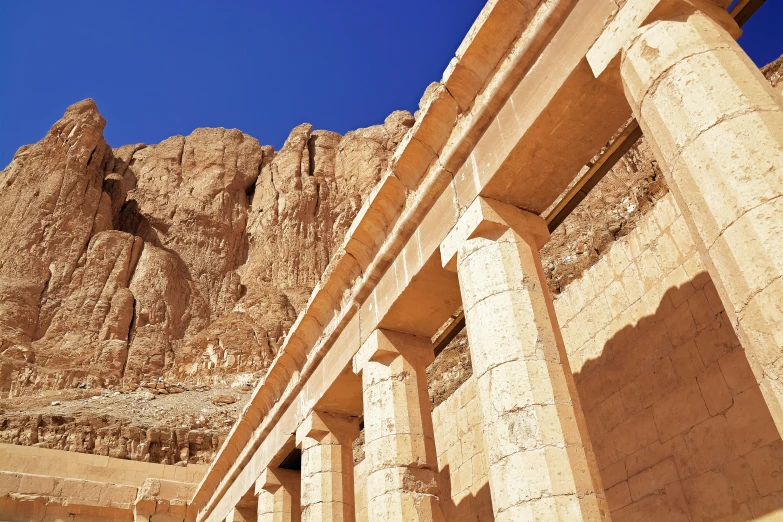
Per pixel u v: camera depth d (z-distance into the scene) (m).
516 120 7.26
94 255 44.66
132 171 60.44
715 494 7.27
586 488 5.81
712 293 7.80
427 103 8.41
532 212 7.93
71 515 17.08
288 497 12.96
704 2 5.66
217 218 56.81
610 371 9.20
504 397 6.43
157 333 41.62
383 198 9.34
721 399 7.42
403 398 8.94
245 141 66.56
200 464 21.86
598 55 6.17
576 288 10.27
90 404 29.77
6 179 49.44
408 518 7.95
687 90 5.07
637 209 12.32
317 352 11.45
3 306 38.75
